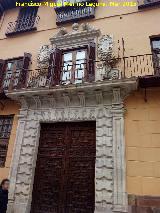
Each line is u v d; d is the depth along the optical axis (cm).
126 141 733
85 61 941
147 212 633
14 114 919
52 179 784
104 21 1017
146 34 906
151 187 657
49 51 1018
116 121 761
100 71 873
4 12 1254
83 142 805
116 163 706
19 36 1148
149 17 944
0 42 1166
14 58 1077
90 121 817
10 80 1016
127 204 655
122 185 675
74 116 826
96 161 733
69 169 780
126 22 972
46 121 857
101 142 755
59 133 848
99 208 672
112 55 903
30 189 768
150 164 683
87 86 776
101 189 693
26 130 859
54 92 826
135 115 760
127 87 756
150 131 724
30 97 878
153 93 772
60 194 754
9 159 841
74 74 923
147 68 831
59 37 1002
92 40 966
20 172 794
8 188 705
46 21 1146
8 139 887
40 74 952
